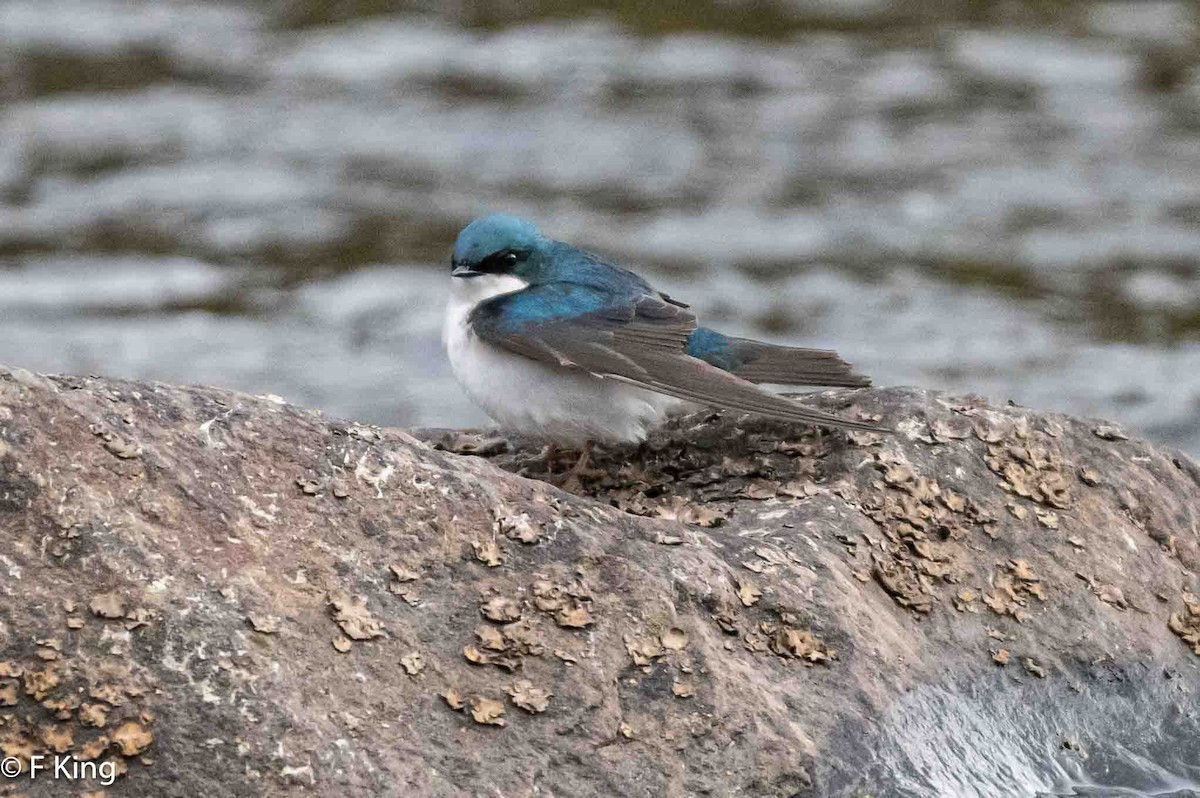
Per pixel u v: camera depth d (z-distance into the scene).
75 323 23.58
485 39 34.44
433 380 22.17
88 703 8.22
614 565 9.52
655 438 12.13
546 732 8.79
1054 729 10.19
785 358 12.33
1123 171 28.89
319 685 8.55
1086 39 34.06
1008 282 25.38
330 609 8.84
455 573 9.23
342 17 35.66
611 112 31.27
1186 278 25.41
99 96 31.89
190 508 8.94
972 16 35.47
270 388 21.62
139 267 25.66
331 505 9.27
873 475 11.05
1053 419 11.89
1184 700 10.62
